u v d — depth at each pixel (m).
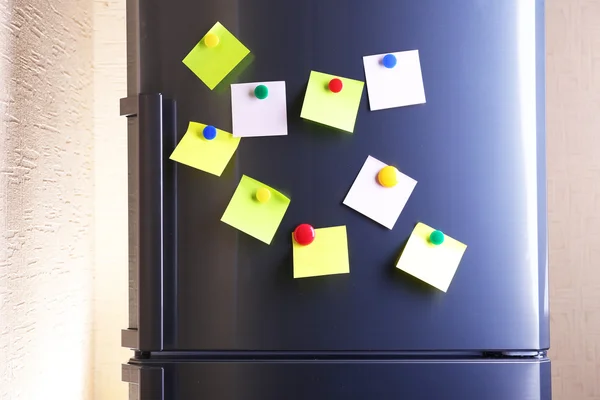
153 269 0.88
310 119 0.88
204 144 0.89
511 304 0.88
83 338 1.35
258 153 0.89
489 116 0.89
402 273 0.88
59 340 1.22
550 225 1.49
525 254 0.88
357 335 0.88
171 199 0.90
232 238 0.89
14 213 1.02
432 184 0.88
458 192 0.88
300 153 0.89
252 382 0.87
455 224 0.88
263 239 0.88
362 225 0.88
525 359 0.87
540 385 0.87
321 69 0.89
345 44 0.89
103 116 1.43
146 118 0.89
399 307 0.88
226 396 0.87
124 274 1.43
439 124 0.89
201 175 0.90
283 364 0.87
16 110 1.04
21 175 1.05
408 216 0.88
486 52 0.89
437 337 0.87
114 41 1.43
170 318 0.89
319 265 0.88
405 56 0.89
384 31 0.89
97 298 1.43
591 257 1.48
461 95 0.89
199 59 0.90
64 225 1.25
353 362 0.86
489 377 0.86
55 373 1.20
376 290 0.88
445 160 0.89
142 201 0.89
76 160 1.32
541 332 0.88
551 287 1.48
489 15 0.89
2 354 0.97
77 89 1.33
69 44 1.28
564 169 1.48
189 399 0.87
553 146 1.48
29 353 1.08
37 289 1.12
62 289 1.24
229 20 0.90
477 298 0.88
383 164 0.89
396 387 0.86
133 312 0.93
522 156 0.89
